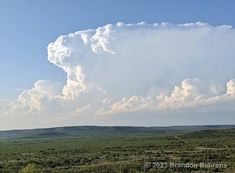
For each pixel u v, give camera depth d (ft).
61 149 452.76
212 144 434.30
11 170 214.48
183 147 401.90
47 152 404.16
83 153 369.30
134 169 198.49
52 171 196.65
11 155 368.68
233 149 344.90
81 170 199.41
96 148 444.55
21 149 490.08
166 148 396.78
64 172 193.26
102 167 206.49
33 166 206.28
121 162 239.30
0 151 447.42
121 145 495.41
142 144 499.92
